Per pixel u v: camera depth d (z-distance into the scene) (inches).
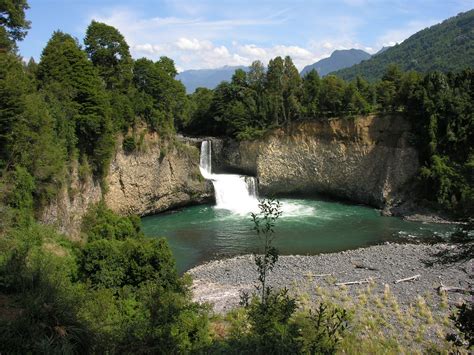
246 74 3284.9
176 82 3137.3
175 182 2482.8
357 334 997.8
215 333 874.1
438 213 2215.8
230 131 2974.9
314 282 1378.0
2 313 531.8
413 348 950.4
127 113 2175.2
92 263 1015.6
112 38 2281.0
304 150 2691.9
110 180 2096.5
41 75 1824.6
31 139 1334.9
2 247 983.6
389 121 2488.9
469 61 4945.9
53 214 1465.3
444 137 2294.5
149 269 1033.5
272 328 452.4
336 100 2618.1
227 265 1601.9
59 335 466.6
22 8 1668.3
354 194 2650.1
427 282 1342.3
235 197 2726.4
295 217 2335.1
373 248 1755.7
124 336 517.7
